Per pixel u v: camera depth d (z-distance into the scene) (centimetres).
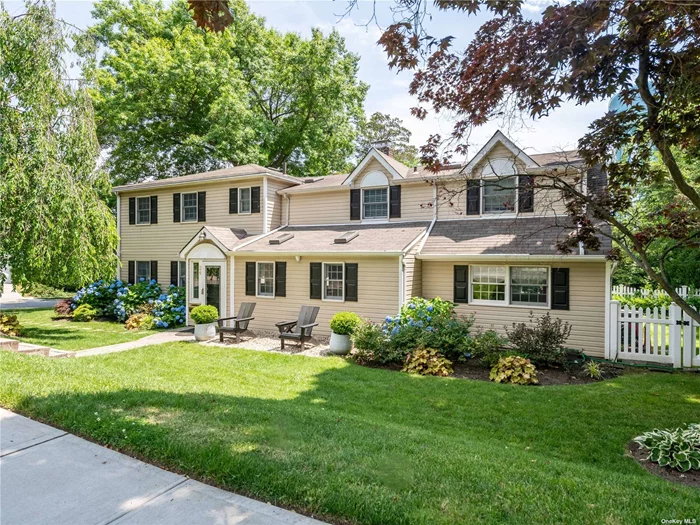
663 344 923
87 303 1658
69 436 394
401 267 1120
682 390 732
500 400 672
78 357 927
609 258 724
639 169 600
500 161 1223
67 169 1066
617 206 607
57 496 294
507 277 1105
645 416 603
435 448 405
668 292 521
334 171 2838
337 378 800
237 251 1365
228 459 334
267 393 692
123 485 309
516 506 285
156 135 2422
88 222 1130
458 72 535
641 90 481
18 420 430
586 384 773
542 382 786
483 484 317
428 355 859
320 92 2531
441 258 1152
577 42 409
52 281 1120
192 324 1494
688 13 397
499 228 1185
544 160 1248
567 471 373
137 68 2162
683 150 626
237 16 2466
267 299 1341
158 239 1817
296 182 1691
